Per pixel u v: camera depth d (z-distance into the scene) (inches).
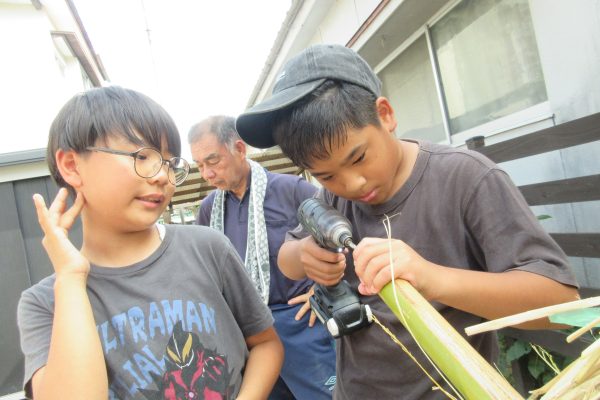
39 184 64.7
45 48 222.2
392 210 41.6
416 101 150.1
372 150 35.3
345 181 36.0
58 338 30.4
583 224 84.4
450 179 38.8
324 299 44.6
